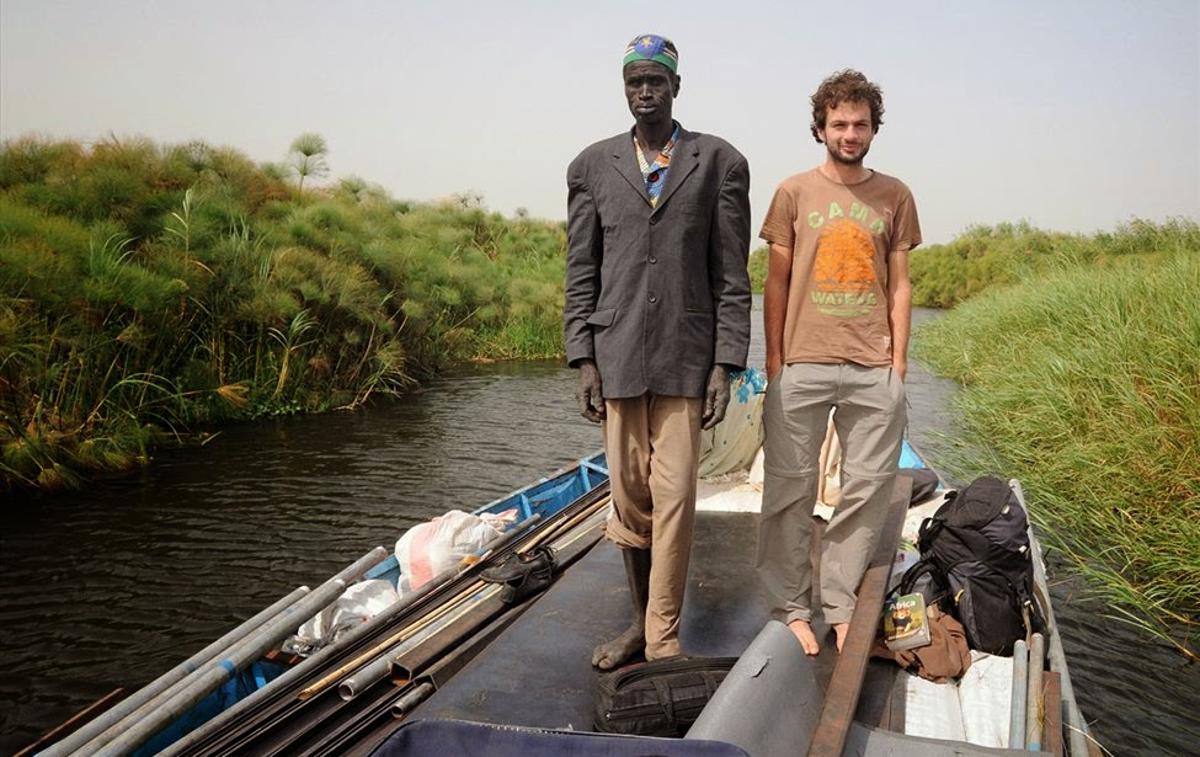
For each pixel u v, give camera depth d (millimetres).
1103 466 7914
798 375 3045
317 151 18859
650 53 2689
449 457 11305
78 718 4340
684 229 2752
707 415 2822
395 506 9102
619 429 2852
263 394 14039
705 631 3391
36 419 10078
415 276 19734
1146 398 8359
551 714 2789
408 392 16812
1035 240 42719
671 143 2809
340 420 13789
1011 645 3303
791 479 3094
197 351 13492
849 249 2980
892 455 3051
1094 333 11016
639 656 3094
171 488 9633
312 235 16781
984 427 11414
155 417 12250
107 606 6582
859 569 3129
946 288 45906
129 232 13305
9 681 5473
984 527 3375
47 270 10586
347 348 15867
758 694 2240
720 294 2855
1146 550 6672
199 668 3381
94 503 9039
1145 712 4918
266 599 6742
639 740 2047
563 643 3268
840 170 3020
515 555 4250
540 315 23906
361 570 4262
